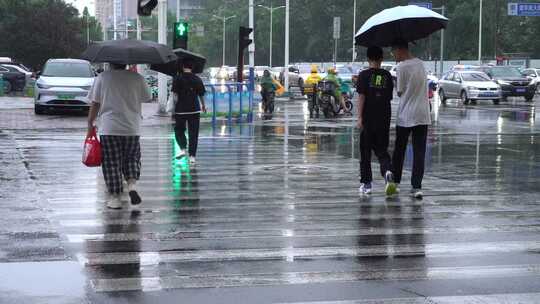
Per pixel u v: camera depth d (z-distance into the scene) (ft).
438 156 73.20
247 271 30.78
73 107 119.24
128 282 29.04
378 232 38.45
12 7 285.02
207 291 27.94
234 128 106.32
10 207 44.39
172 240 36.29
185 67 65.31
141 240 36.22
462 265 31.96
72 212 43.09
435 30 52.49
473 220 41.70
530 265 32.04
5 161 65.72
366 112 49.01
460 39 428.15
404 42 48.96
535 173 61.16
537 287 28.68
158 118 118.83
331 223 40.65
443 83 189.47
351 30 463.83
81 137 88.07
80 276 29.78
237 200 47.57
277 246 35.22
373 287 28.55
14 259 32.30
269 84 141.18
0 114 123.95
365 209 44.75
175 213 43.09
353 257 33.22
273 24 521.24
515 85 195.52
